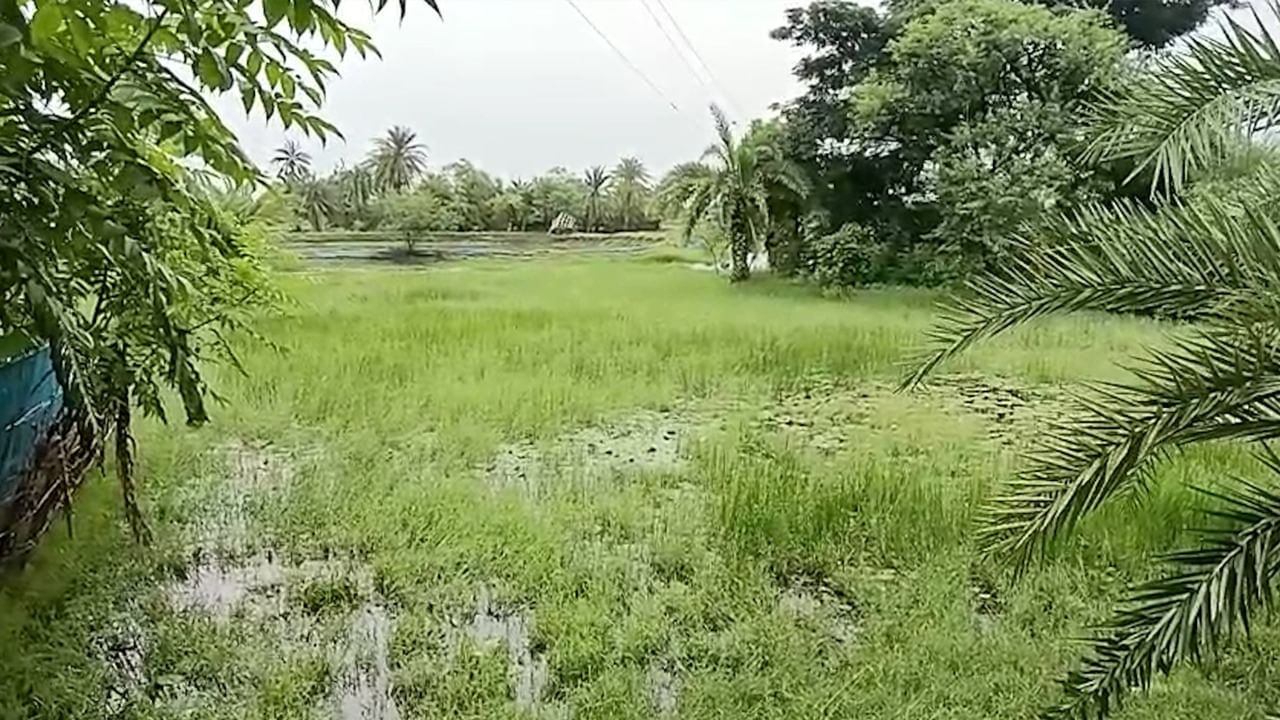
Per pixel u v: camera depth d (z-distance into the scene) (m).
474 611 2.77
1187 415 1.63
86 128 1.38
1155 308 1.82
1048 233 1.96
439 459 4.26
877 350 7.27
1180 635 1.57
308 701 2.23
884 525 3.36
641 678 2.38
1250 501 1.68
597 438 4.79
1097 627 2.19
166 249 2.40
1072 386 6.04
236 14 1.31
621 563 3.09
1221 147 1.83
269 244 5.63
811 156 14.48
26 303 1.42
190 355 2.30
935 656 2.48
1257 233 1.68
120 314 2.13
